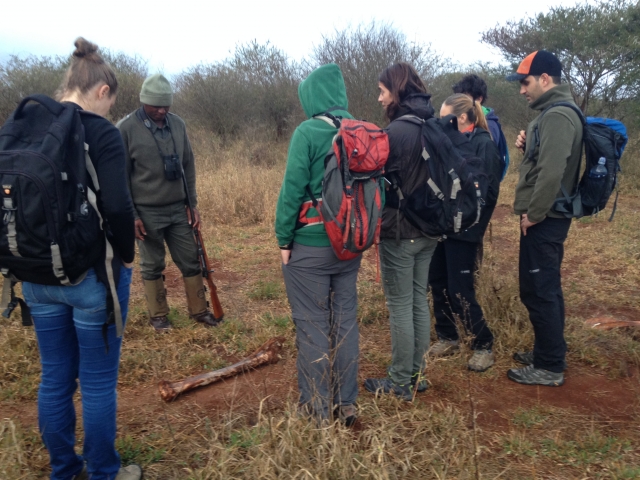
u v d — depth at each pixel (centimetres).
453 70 1438
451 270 331
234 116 1537
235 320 406
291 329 397
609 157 293
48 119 190
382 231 280
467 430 260
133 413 290
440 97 1390
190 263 400
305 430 239
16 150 180
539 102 307
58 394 213
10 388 308
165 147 369
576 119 291
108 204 195
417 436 256
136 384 326
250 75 1586
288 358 354
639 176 958
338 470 218
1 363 326
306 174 240
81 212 188
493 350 357
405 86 279
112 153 197
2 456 226
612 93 1112
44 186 177
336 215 234
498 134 361
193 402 303
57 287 198
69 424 218
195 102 1556
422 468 233
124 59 1648
